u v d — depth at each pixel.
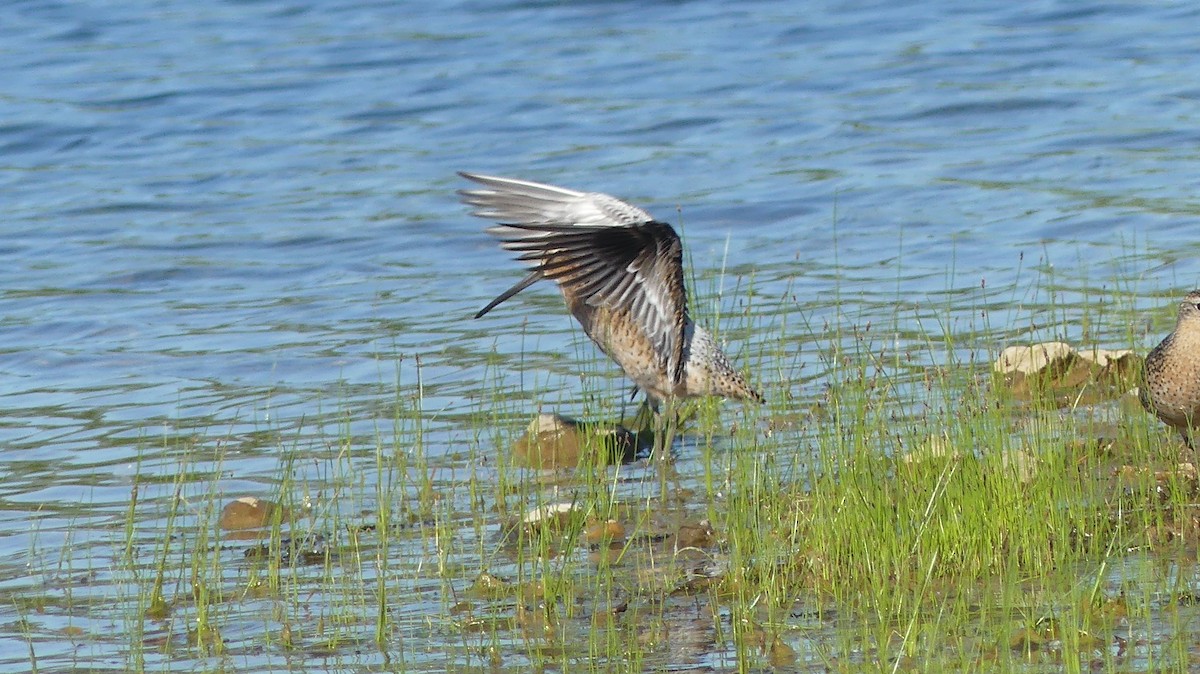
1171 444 11.89
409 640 9.33
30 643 9.34
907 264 18.59
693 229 20.86
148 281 19.59
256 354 16.41
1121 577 9.62
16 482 12.79
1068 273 17.70
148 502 12.23
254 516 11.69
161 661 9.16
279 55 31.12
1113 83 26.98
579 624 9.46
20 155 25.98
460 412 14.20
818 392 14.00
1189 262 17.64
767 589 9.53
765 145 24.72
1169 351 11.58
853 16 32.75
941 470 10.77
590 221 11.29
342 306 18.20
